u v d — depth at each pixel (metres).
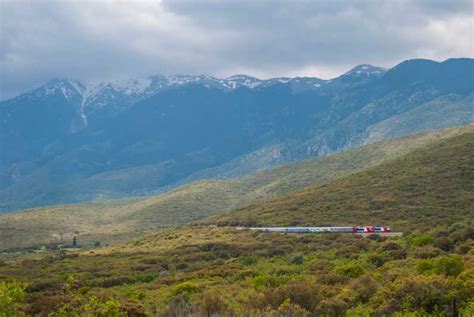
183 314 43.19
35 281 84.44
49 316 31.44
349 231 122.56
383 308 43.09
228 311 42.47
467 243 80.88
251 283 68.06
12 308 27.70
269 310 41.81
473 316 38.28
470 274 49.97
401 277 56.47
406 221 125.81
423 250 82.38
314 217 145.25
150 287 80.06
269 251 109.25
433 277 47.88
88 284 87.81
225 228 153.38
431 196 141.38
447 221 115.12
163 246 143.50
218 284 73.94
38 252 195.88
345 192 164.50
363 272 65.81
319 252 100.44
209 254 115.12
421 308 41.66
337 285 58.16
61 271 104.00
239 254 113.62
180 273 96.56
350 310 45.66
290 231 131.88
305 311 42.56
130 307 46.09
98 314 30.31
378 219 132.00
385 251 88.56
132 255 129.25
